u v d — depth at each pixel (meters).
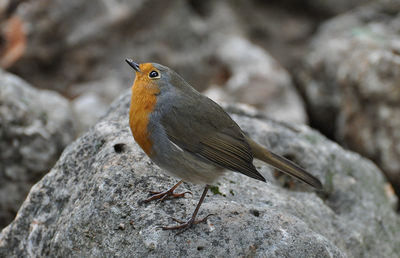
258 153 7.79
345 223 9.11
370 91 14.57
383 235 9.38
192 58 18.19
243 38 20.41
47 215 8.05
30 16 16.25
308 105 18.25
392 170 14.12
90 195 7.50
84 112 14.93
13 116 11.88
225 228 6.95
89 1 16.64
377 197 10.08
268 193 8.56
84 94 16.58
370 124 14.72
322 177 9.80
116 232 7.03
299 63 21.22
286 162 7.77
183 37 18.31
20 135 11.77
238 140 7.57
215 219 7.10
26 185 11.83
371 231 9.25
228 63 18.33
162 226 6.91
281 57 21.52
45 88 16.61
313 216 8.66
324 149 10.37
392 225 9.77
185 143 7.34
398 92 14.11
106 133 8.68
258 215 7.32
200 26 19.19
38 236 7.86
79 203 7.59
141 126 7.38
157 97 7.45
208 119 7.52
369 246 9.02
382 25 18.45
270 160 7.77
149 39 17.53
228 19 21.12
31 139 11.86
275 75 17.66
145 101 7.41
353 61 15.79
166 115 7.37
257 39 21.84
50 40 16.45
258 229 6.97
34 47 16.30
